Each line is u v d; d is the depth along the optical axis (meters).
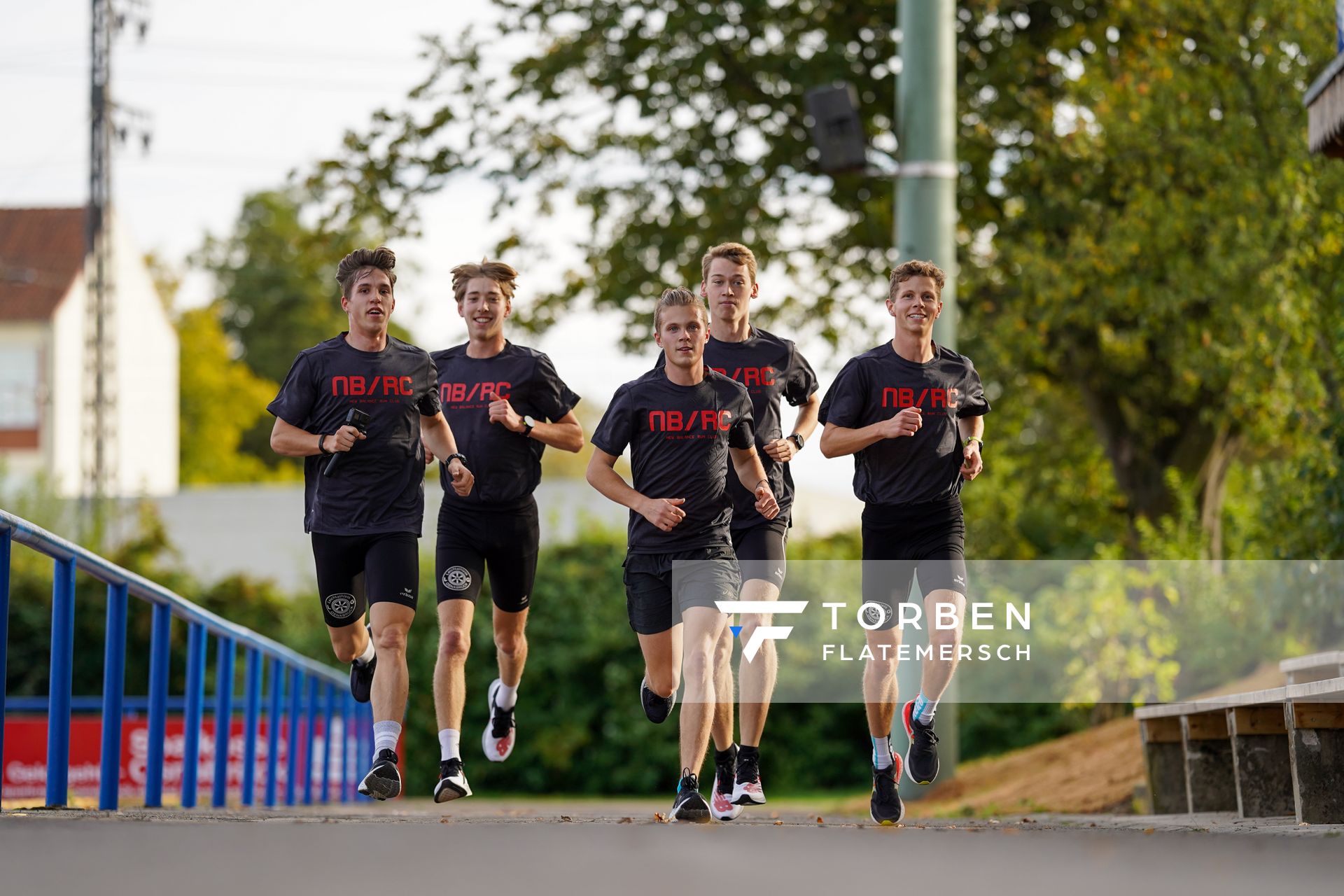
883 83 64.12
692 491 24.36
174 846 15.03
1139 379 63.38
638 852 15.30
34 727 64.69
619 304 64.62
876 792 25.78
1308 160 50.41
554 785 77.75
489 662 78.31
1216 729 30.53
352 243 66.31
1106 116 56.34
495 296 26.92
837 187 64.19
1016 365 61.81
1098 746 46.56
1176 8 55.41
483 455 26.73
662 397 24.41
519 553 27.25
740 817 30.30
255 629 83.00
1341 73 29.44
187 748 32.69
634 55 63.75
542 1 63.59
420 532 25.25
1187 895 12.04
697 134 64.25
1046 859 14.99
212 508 131.12
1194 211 54.88
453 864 13.70
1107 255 56.31
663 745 77.12
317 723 67.19
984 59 62.91
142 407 178.62
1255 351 51.34
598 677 78.31
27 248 165.75
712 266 27.06
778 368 27.06
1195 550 53.69
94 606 82.06
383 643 24.45
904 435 24.03
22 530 21.73
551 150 63.91
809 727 76.69
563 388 27.38
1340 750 23.33
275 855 14.26
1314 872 13.73
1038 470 69.44
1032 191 60.06
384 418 24.89
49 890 11.41
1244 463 69.94
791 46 64.19
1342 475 40.41
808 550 79.19
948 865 14.30
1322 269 50.06
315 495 25.11
